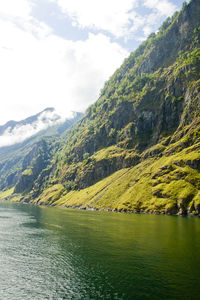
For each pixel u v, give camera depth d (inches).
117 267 2266.2
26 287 1911.9
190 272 2078.0
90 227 4520.2
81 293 1779.0
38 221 5511.8
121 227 4365.2
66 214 7007.9
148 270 2156.7
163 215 5905.5
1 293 1814.7
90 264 2385.6
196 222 4660.4
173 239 3257.9
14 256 2719.0
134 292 1745.8
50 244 3248.0
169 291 1740.9
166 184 7037.4
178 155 7859.3
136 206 6914.4
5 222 5383.9
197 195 5989.2
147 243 3097.9
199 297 1640.0
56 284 1956.2
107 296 1704.0
